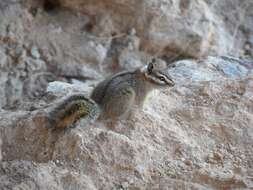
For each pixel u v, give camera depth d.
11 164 6.83
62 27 16.06
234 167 6.99
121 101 7.49
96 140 7.06
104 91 7.57
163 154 7.15
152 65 7.80
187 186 6.59
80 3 15.93
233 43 17.44
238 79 8.74
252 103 8.08
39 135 7.15
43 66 15.51
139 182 6.75
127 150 7.03
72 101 7.20
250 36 17.69
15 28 15.44
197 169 6.93
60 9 16.30
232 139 7.51
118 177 6.80
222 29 17.34
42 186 6.49
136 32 16.34
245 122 7.75
